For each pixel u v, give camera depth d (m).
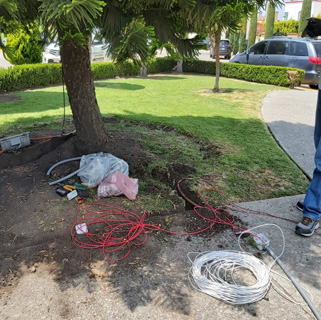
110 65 13.34
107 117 6.36
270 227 2.99
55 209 3.02
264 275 2.36
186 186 3.67
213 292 2.21
